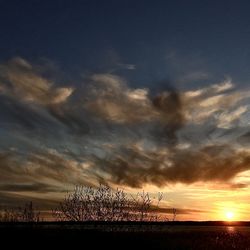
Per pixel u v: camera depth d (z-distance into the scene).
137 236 35.03
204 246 30.86
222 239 35.31
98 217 38.94
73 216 38.94
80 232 35.97
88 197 39.38
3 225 39.16
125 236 34.81
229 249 30.14
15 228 37.56
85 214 38.94
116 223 38.97
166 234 38.28
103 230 37.75
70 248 28.98
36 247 29.16
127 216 39.22
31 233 34.81
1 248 28.77
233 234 41.34
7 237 33.28
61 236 33.75
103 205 39.31
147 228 39.25
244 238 36.34
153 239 33.78
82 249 28.69
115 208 39.38
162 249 29.20
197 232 44.88
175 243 32.06
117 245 30.58
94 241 32.03
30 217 39.81
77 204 39.19
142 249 29.05
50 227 38.28
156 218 39.84
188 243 32.25
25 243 30.84
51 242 31.19
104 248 29.16
